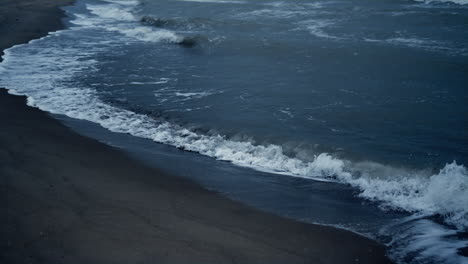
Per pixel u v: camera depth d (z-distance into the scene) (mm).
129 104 11945
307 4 30328
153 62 16359
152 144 9555
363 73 14406
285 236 6082
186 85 13547
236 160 8891
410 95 12234
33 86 13469
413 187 7523
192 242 5758
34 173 7664
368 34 20125
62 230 5863
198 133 10125
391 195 7387
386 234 6203
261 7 29547
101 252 5414
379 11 26156
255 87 13203
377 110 11188
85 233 5816
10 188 7023
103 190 7180
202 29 22641
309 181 8016
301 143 9375
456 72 14141
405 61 15523
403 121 10477
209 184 7715
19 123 10367
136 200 6898
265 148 9188
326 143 9344
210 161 8805
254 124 10430
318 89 12938
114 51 18172
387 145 9188
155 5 32438
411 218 6676
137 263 5234
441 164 8266
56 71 15180
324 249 5793
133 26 24094
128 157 8742
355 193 7547
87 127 10359
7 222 5996
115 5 33000
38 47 18766
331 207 7023
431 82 13305
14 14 26953
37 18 25703
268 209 6875
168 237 5844
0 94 12617
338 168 8242
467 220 6488
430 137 9570
